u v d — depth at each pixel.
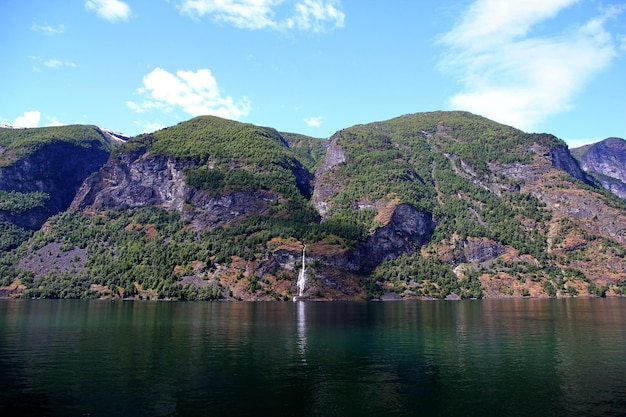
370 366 68.25
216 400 51.94
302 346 84.38
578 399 52.69
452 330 105.44
